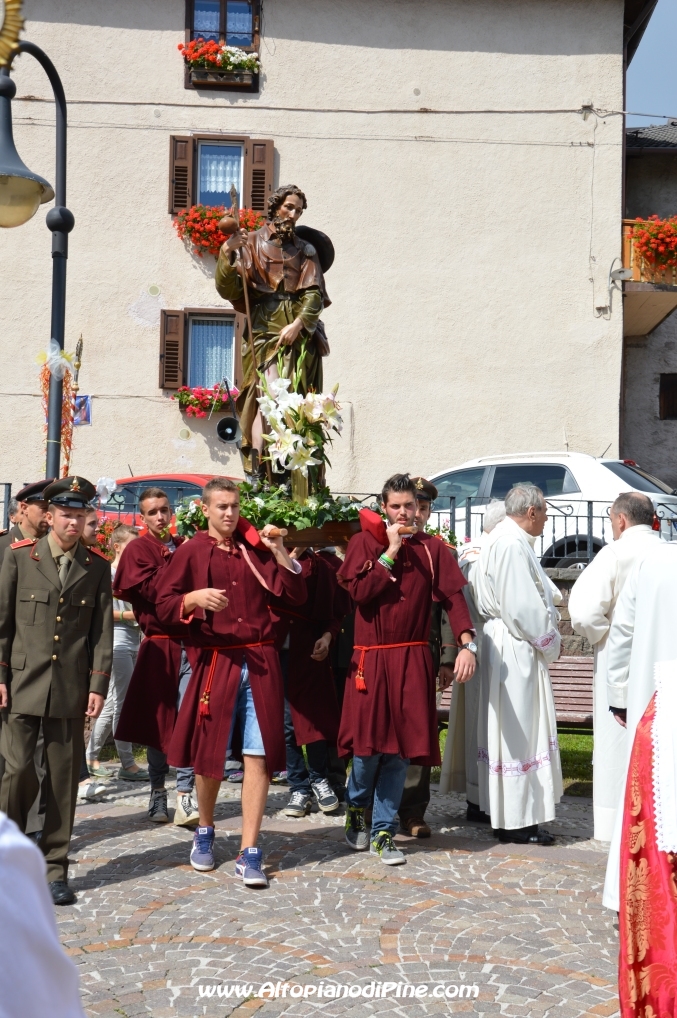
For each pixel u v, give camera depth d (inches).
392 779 208.7
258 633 199.2
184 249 665.0
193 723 199.5
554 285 663.1
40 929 41.0
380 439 657.6
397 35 674.2
